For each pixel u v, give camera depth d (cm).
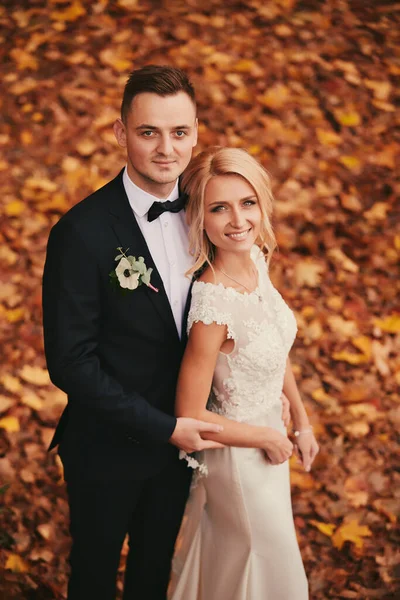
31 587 301
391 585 310
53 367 223
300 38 554
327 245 452
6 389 372
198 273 242
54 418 364
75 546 259
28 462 347
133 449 242
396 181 485
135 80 214
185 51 531
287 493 263
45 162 464
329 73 533
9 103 490
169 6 564
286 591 252
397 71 542
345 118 510
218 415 240
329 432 371
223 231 228
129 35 537
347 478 353
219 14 563
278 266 438
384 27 571
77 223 219
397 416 380
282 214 461
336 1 588
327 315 421
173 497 260
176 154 218
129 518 257
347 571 315
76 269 218
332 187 477
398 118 516
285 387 275
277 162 481
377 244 455
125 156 472
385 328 417
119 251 223
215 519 258
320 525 332
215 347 230
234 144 484
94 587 263
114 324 229
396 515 337
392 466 359
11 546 316
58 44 527
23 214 440
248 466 247
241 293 235
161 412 229
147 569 272
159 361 236
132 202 230
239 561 254
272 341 236
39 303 406
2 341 390
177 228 239
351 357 403
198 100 503
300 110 510
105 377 224
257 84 520
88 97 496
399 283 439
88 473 244
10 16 545
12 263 420
